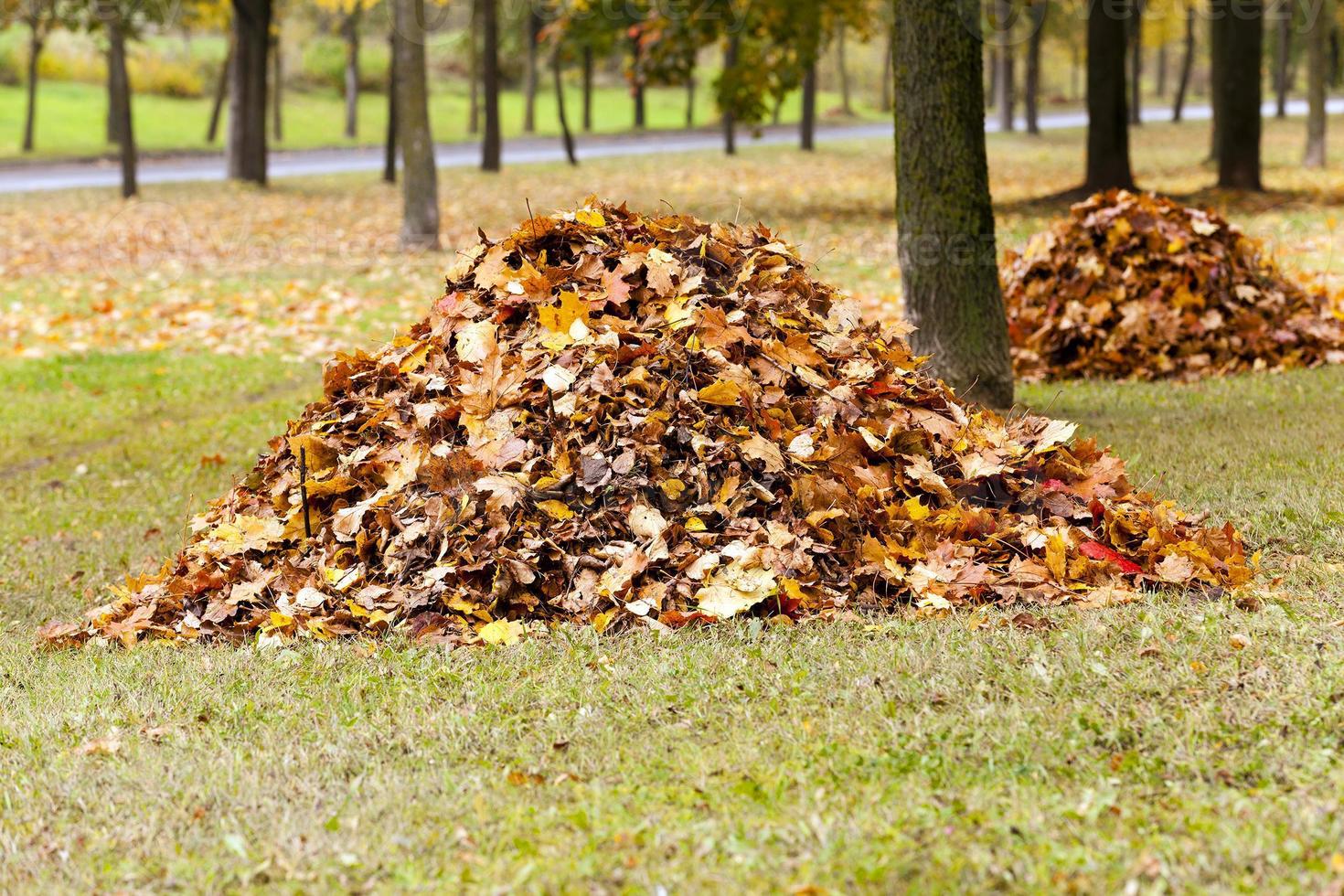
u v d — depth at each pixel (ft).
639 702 14.17
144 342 42.83
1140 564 17.53
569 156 103.24
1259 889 9.83
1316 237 51.93
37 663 17.39
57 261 59.41
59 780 13.24
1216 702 13.06
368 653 16.22
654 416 18.19
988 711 13.17
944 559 17.42
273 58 149.07
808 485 17.83
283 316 45.93
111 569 21.91
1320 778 11.51
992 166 99.55
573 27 74.84
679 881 10.39
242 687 15.48
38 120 143.84
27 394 36.50
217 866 11.24
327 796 12.51
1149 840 10.59
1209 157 93.30
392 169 94.07
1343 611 15.38
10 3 114.62
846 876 10.28
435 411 19.06
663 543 17.28
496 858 11.11
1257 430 25.23
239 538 18.97
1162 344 32.45
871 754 12.51
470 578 17.34
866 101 212.64
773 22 68.28
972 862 10.36
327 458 19.45
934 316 27.20
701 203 74.95
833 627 16.11
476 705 14.43
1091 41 67.00
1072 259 33.68
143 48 172.14
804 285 21.09
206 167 107.86
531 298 19.88
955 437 19.31
